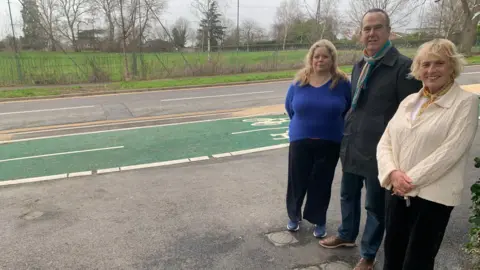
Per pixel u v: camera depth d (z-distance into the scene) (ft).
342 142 10.50
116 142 25.64
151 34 110.01
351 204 11.16
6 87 57.93
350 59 82.48
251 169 19.70
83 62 80.43
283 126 29.50
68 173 19.56
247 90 50.78
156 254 11.73
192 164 20.70
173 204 15.40
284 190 16.76
